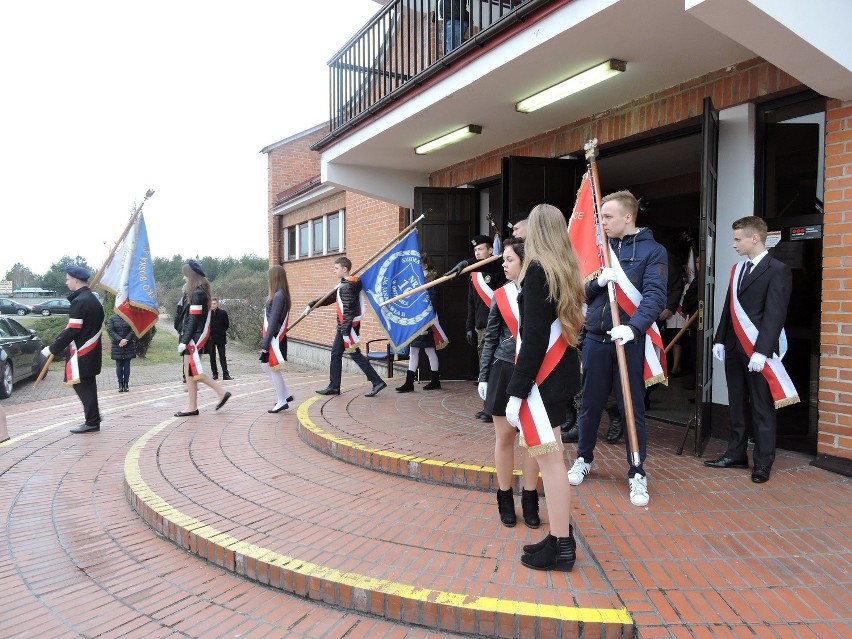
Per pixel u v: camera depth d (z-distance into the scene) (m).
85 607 3.07
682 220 10.23
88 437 6.58
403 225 10.39
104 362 15.52
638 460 3.61
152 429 6.61
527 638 2.57
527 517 3.54
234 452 5.40
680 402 7.15
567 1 4.29
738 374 4.24
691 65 5.00
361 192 9.18
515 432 3.41
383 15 7.44
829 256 4.28
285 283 7.16
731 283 4.27
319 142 8.81
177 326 9.22
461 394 7.28
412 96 6.40
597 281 3.91
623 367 3.57
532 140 7.25
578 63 4.99
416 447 4.84
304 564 3.15
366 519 3.74
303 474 4.69
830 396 4.23
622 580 2.77
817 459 4.30
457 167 8.84
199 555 3.57
